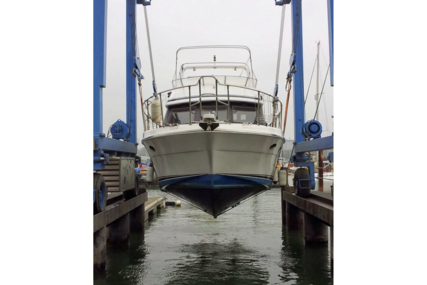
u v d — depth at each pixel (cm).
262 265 818
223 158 696
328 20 761
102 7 741
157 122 816
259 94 812
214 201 758
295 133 1143
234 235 1150
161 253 934
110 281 714
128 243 1028
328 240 1041
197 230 1241
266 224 1347
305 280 714
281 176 1125
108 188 856
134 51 1134
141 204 1195
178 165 736
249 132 694
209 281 714
